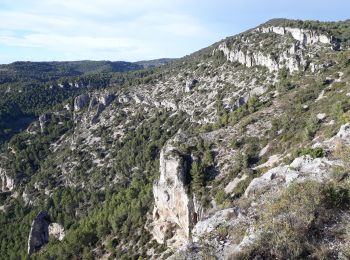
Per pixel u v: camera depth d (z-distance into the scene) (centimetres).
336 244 1630
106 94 17962
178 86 16275
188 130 12369
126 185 11838
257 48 14100
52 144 16912
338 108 5388
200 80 15475
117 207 8756
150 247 6291
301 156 2702
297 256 1603
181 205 5666
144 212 7356
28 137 17500
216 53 17500
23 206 12950
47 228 9962
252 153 5841
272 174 2608
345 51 10356
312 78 8956
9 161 15788
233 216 2169
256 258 1650
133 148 13612
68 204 11550
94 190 12212
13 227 11375
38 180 13950
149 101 16250
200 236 2067
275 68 12156
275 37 14625
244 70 14000
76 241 7888
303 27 13988
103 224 8088
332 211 1830
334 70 8681
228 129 6894
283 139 5741
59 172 14238
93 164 13988
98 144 15075
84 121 17288
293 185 2067
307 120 5788
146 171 11988
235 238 1881
